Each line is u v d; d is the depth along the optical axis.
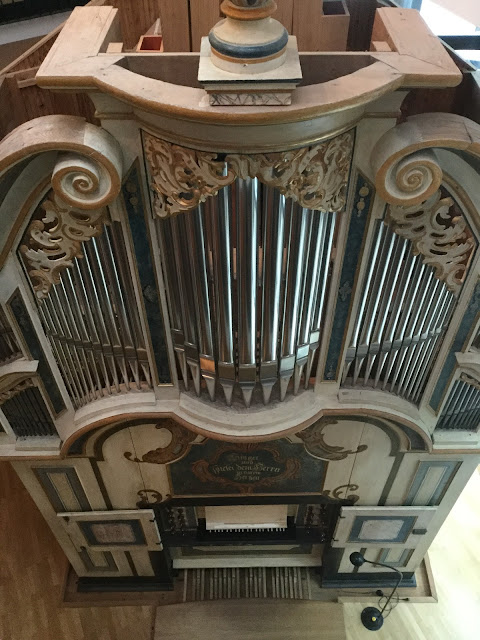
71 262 3.52
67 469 5.24
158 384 4.36
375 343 4.10
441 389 4.48
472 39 5.45
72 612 6.71
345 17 3.94
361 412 4.46
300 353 4.09
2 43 6.23
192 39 3.78
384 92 2.82
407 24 3.42
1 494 7.54
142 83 2.84
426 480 5.45
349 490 5.59
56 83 2.90
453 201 3.34
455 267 3.61
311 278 3.60
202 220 3.21
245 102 2.68
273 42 2.62
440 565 7.07
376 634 6.58
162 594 6.89
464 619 6.68
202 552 7.03
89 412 4.50
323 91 2.77
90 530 5.96
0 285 3.63
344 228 3.47
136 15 4.82
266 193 3.08
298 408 4.41
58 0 6.23
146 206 3.32
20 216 3.33
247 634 6.54
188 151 2.97
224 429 4.34
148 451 5.06
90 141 2.95
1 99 4.17
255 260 3.34
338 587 6.93
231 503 5.74
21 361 4.13
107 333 4.00
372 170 3.22
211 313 3.71
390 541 6.21
